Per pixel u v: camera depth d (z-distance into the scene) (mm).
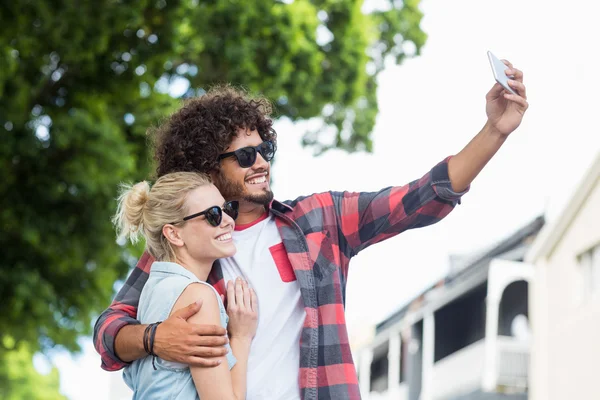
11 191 11539
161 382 2934
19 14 11109
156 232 3107
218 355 2867
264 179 3244
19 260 11625
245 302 3045
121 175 11844
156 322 2973
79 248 11797
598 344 14609
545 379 15875
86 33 11406
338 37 14352
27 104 11969
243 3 12656
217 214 3064
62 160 11633
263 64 12930
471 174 3127
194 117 3270
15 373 25203
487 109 3094
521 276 17141
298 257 3150
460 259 19016
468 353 18641
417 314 20734
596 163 14414
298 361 3080
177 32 12305
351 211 3254
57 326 11719
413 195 3180
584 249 15016
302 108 13812
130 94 12586
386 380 24500
